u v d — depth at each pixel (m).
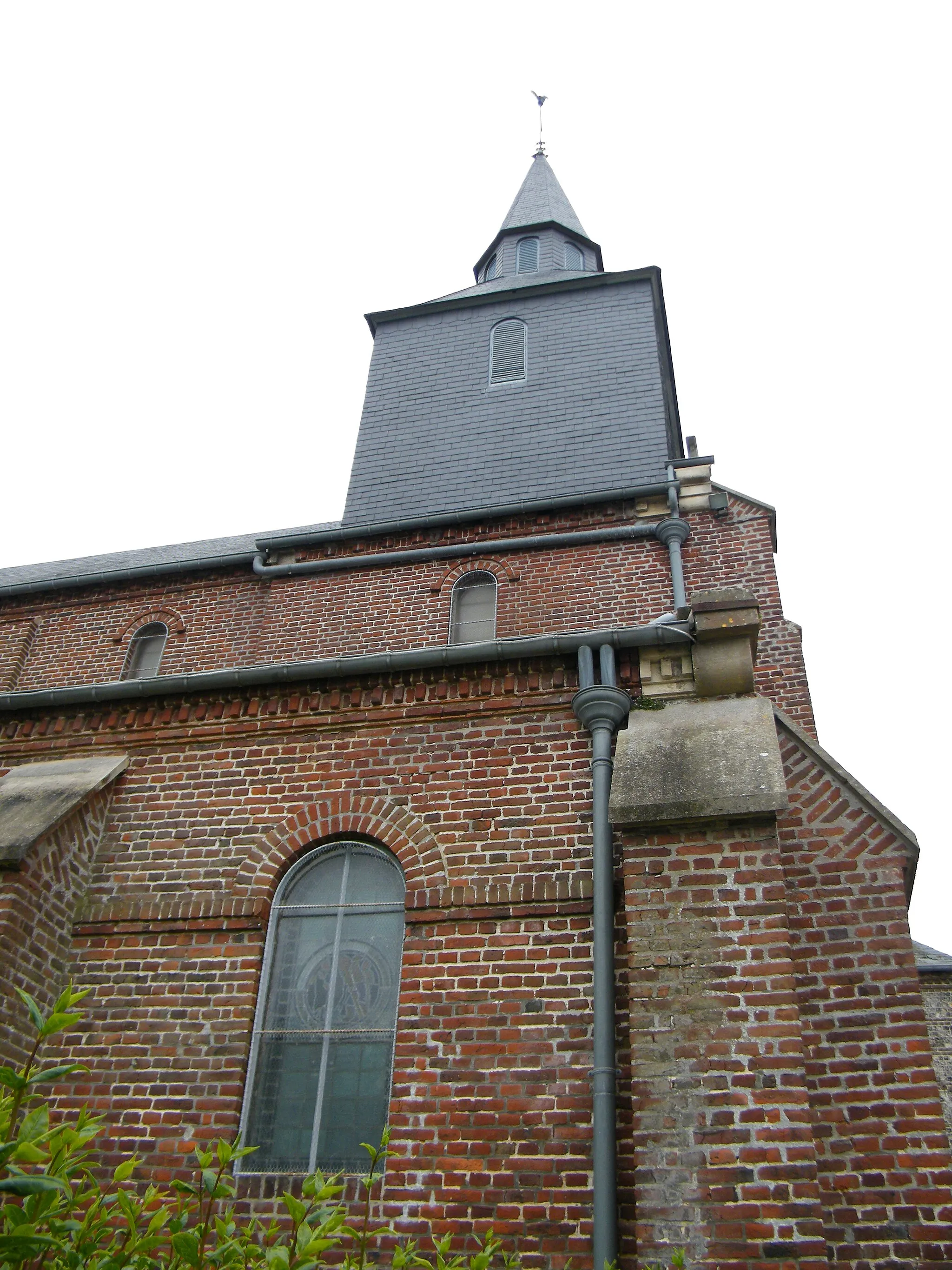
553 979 6.81
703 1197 5.34
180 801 8.38
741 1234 5.21
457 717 8.20
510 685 8.19
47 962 7.50
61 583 16.11
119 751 8.85
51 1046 7.32
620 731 7.53
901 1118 6.20
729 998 5.86
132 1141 6.86
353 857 7.88
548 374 17.22
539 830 7.46
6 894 7.26
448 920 7.21
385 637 13.99
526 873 7.29
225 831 8.12
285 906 7.76
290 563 15.33
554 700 8.04
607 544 14.07
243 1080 7.02
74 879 7.93
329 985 7.37
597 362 17.12
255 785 8.31
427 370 18.11
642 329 17.45
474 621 13.93
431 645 13.71
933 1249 5.80
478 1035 6.72
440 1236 6.11
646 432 15.66
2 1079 3.00
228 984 7.37
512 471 15.79
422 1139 6.44
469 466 16.12
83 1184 4.04
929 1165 6.03
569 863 7.26
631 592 13.46
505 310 18.69
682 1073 5.69
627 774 6.86
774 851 6.27
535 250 21.89
